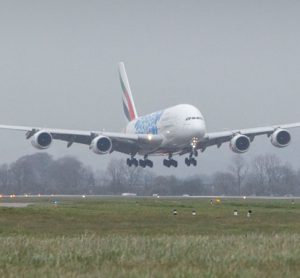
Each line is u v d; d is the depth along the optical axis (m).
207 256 87.56
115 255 90.81
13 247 99.19
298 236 120.88
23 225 162.38
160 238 113.25
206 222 172.25
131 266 80.62
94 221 173.75
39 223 168.00
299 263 83.44
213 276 71.88
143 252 92.94
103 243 103.69
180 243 103.06
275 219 183.50
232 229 152.00
